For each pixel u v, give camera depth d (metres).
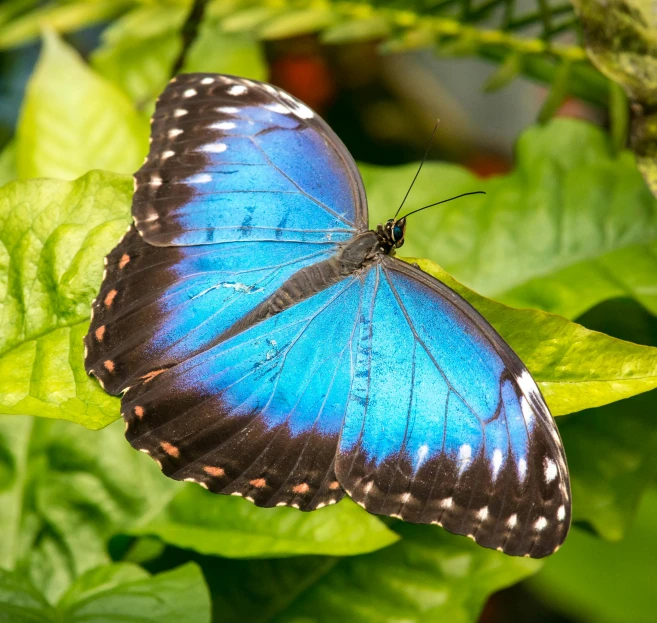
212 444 0.55
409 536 0.58
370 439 0.56
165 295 0.56
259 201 0.57
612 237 0.60
